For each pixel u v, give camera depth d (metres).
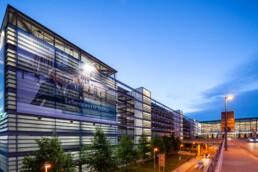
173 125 82.31
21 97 20.59
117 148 33.28
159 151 46.19
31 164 16.17
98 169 23.73
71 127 27.61
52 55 25.16
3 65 21.22
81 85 30.00
